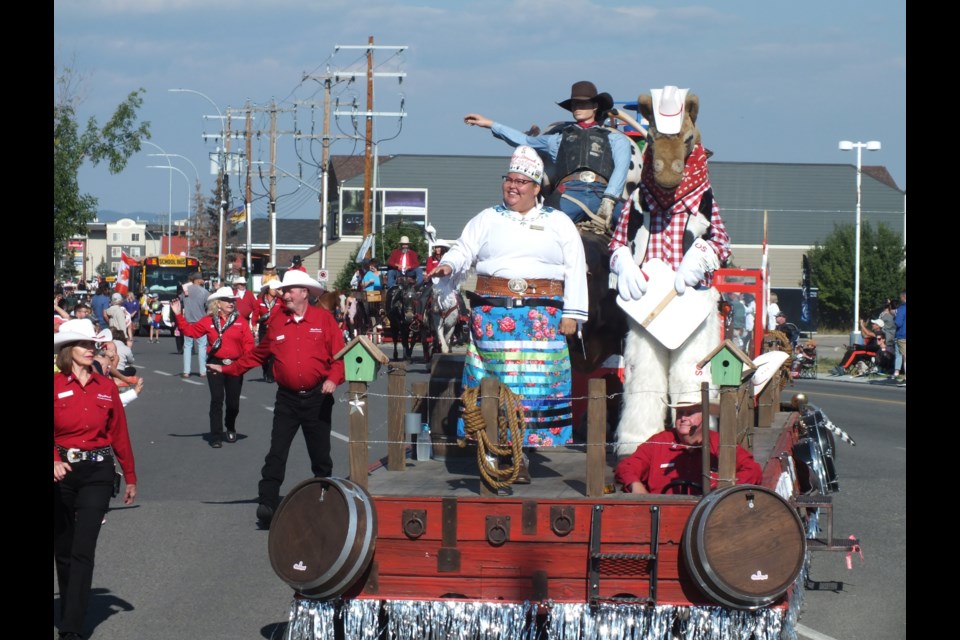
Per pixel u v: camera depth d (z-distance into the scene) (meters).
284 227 149.75
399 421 8.91
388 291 38.56
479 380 8.76
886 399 29.78
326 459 12.70
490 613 7.39
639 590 7.40
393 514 7.56
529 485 8.24
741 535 7.15
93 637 8.80
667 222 9.40
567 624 7.34
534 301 8.66
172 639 8.77
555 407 8.65
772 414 12.07
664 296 9.00
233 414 20.08
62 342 8.73
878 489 15.48
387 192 97.12
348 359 7.91
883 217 96.56
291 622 7.50
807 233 95.00
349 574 7.34
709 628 7.25
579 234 9.38
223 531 12.88
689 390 8.91
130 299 54.03
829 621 9.21
